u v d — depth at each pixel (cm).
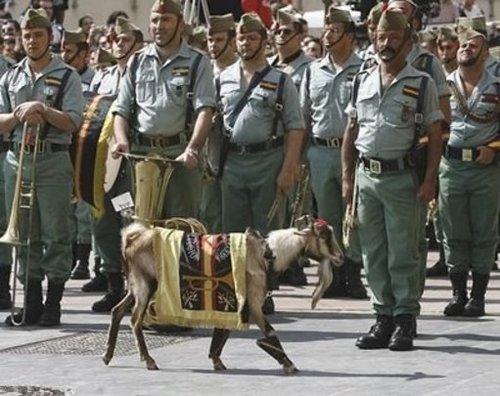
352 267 1719
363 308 1634
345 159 1412
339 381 1234
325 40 1708
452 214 1576
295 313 1597
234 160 1594
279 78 1587
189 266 1264
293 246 1262
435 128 1362
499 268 2016
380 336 1379
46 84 1523
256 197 1596
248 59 1590
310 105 1719
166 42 1488
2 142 1625
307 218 1268
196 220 1459
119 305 1312
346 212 1470
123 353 1378
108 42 1966
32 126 1505
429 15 2055
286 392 1195
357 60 1706
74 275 1959
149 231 1296
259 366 1303
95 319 1580
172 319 1277
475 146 1570
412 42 1439
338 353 1356
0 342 1443
